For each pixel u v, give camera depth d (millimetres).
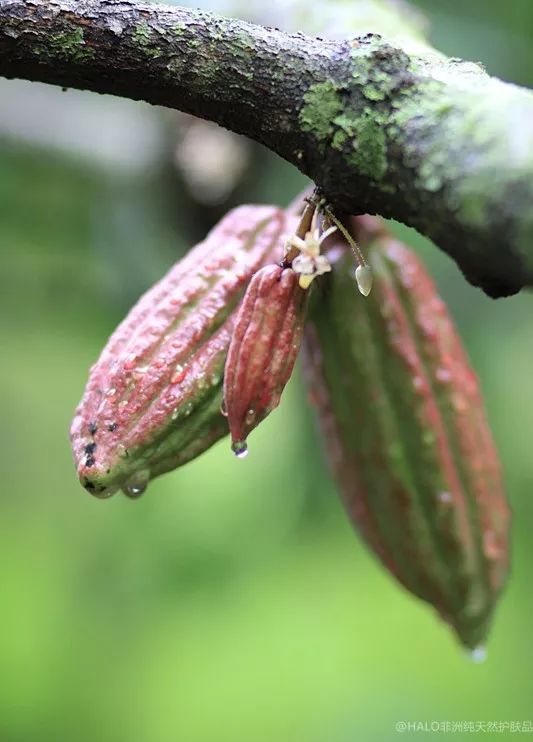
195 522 1016
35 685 1174
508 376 878
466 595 632
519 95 498
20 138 857
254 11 652
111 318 961
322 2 644
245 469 1021
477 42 814
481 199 489
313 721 1164
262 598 1185
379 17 639
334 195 524
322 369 621
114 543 1056
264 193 840
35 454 1247
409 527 626
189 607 1059
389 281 612
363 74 512
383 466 621
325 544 1067
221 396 572
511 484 891
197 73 523
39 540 1226
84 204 909
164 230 879
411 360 612
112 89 532
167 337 573
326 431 631
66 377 1227
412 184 503
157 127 844
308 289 550
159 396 567
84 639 1157
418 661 1211
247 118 526
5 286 961
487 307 871
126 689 1184
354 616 1245
